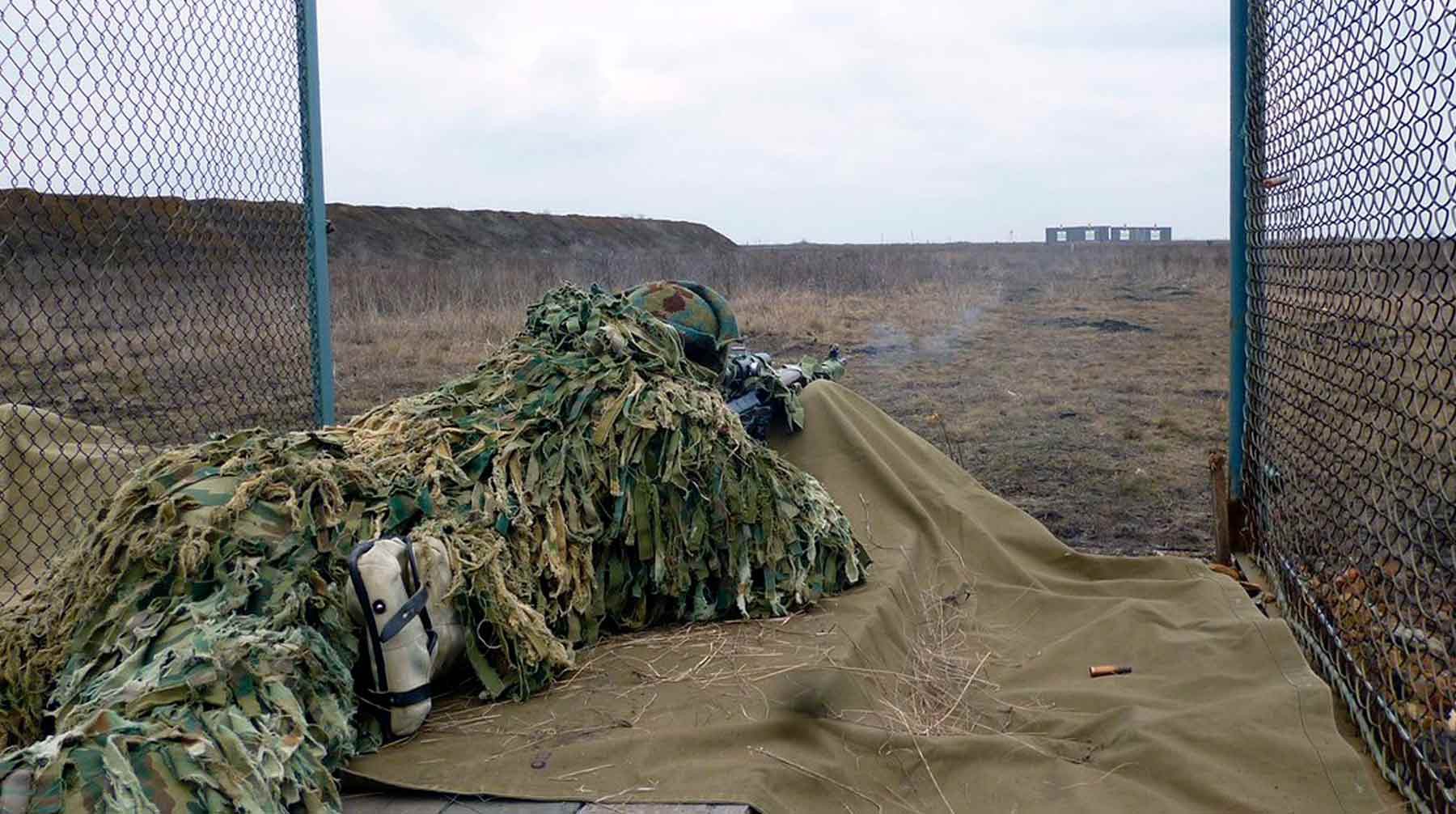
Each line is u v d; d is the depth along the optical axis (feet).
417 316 70.85
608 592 14.69
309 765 9.64
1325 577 15.75
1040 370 49.78
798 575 15.49
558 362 15.71
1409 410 13.75
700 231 322.14
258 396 20.93
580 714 12.17
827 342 60.34
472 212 234.99
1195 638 14.88
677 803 10.18
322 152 19.70
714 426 15.48
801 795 10.84
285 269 19.31
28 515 18.19
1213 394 42.27
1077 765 12.12
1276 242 18.13
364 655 11.55
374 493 12.87
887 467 20.36
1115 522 25.25
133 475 12.71
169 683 9.49
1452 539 12.93
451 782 10.68
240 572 11.15
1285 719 12.37
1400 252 12.92
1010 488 28.66
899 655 15.08
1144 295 93.56
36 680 11.50
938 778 11.78
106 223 18.26
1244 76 19.57
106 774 8.07
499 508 13.60
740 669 13.28
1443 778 11.03
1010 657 15.53
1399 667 12.84
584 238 252.62
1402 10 11.39
